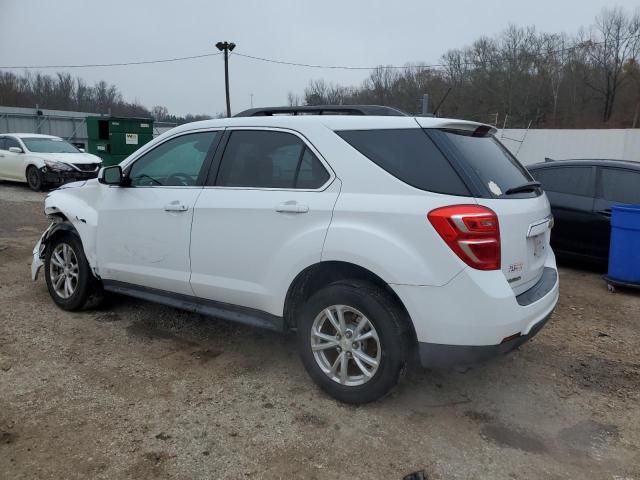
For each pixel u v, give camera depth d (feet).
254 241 11.85
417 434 10.27
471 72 179.32
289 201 11.35
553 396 11.94
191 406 11.09
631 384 12.60
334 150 11.16
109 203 14.89
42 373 12.34
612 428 10.69
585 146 79.36
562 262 24.82
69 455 9.36
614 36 190.70
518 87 185.68
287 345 14.35
